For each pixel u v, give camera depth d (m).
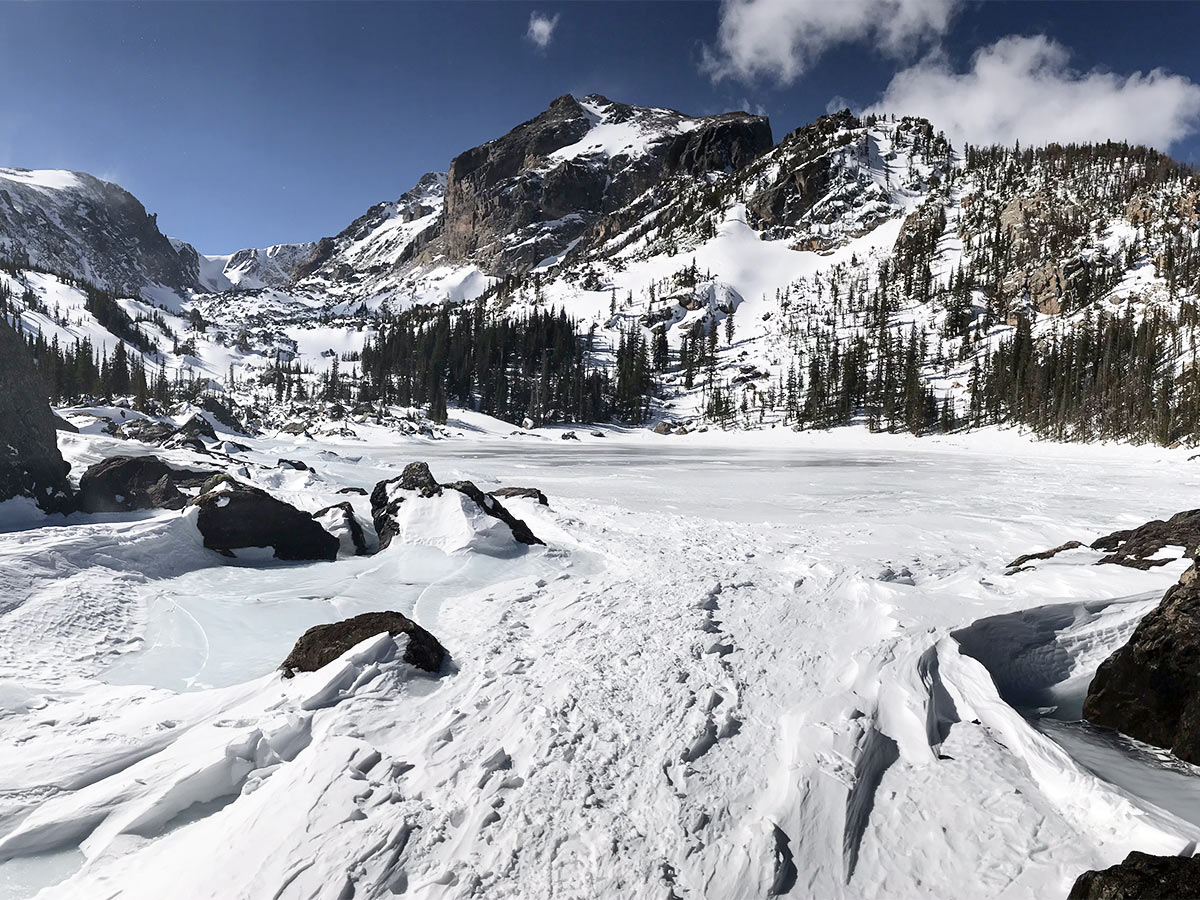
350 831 4.12
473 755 5.05
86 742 5.43
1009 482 32.28
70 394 73.50
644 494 26.62
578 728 5.41
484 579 11.55
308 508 15.97
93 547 10.18
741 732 5.47
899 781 4.92
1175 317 76.62
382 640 6.79
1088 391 69.25
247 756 5.14
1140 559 9.41
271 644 8.32
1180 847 3.97
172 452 21.80
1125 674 6.31
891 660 6.50
